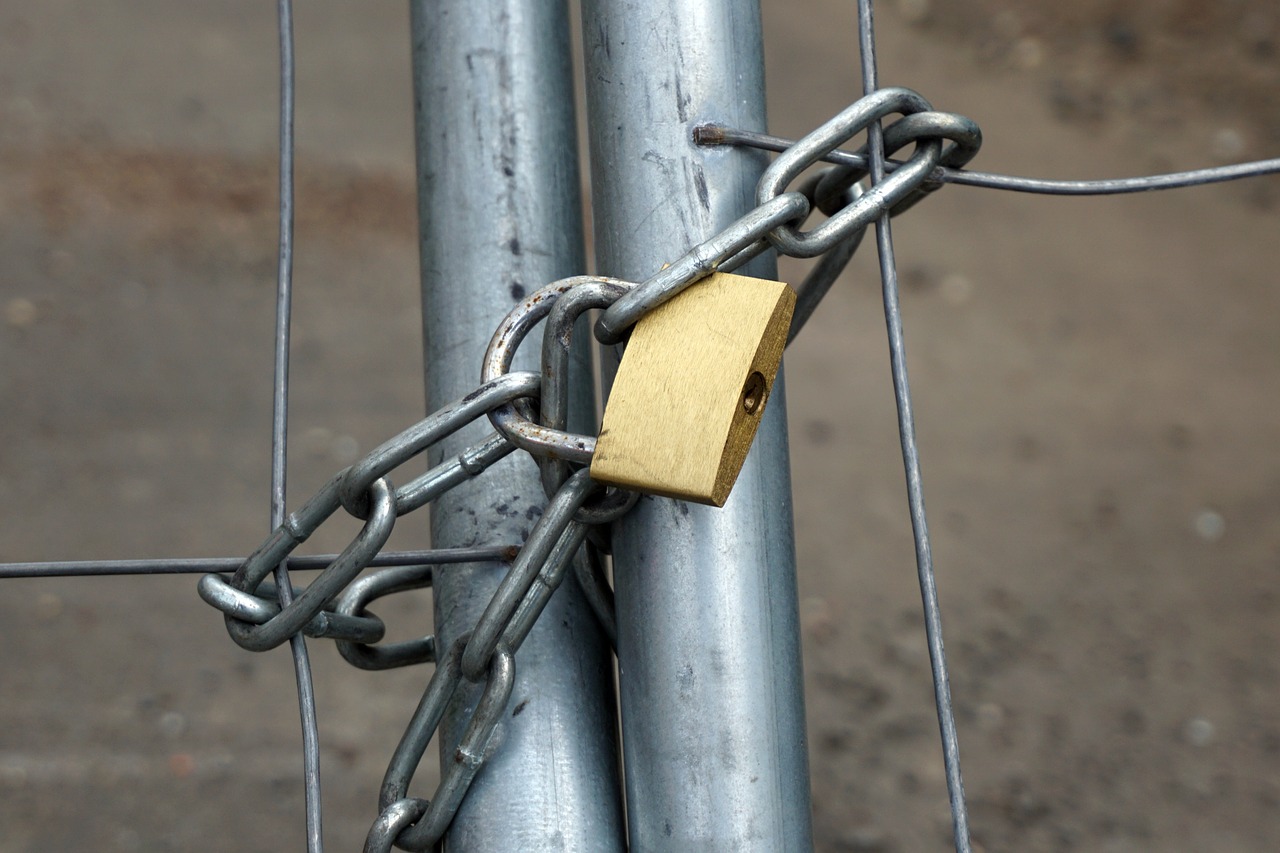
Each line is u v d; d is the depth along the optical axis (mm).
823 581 4371
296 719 3592
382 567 834
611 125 800
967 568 4496
